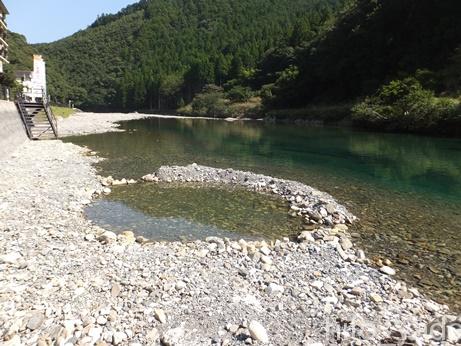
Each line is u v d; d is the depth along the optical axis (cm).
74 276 880
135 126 6531
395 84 5325
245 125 6975
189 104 12688
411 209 1612
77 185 1878
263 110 9662
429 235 1305
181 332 691
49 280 855
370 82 6975
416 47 6419
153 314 742
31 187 1759
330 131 5312
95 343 651
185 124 7338
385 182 2112
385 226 1394
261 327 697
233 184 2002
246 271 938
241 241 1170
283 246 1138
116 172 2295
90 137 4291
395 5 6869
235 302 798
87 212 1517
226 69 12719
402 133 4772
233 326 711
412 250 1170
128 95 14762
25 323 688
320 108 7856
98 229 1280
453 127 4181
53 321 704
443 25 6103
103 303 770
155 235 1290
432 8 6388
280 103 9525
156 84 13850
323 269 973
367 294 855
